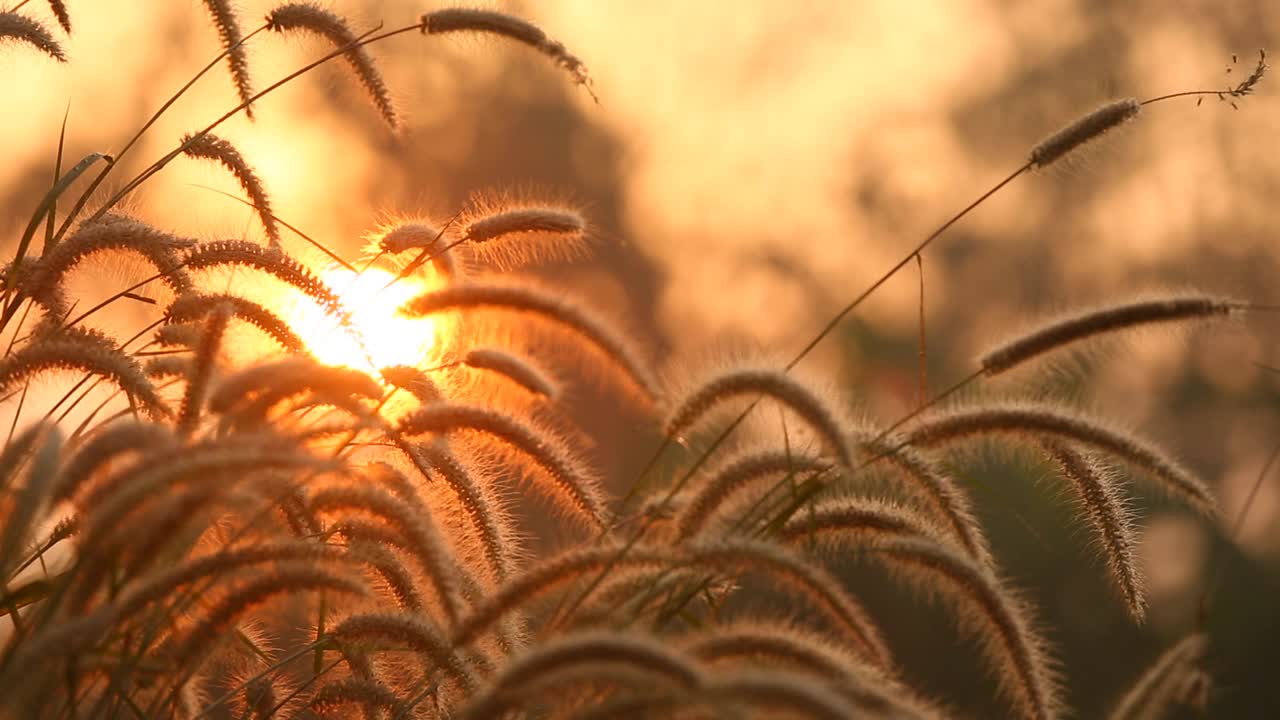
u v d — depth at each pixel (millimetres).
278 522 5391
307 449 4812
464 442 6316
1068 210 37188
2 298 6223
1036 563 28297
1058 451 5977
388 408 6109
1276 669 27641
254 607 4461
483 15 6863
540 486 5641
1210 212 35312
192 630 4484
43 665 4199
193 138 6781
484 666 5316
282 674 5883
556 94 34688
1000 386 5801
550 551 5875
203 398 4879
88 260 6379
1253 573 28750
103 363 5203
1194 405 32438
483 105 34625
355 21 7324
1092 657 28938
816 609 5246
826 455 5199
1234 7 33656
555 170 35094
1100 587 28516
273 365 4602
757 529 5418
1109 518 5965
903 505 5781
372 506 4789
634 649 3777
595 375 5480
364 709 5484
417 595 5426
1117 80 6688
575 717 4012
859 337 36500
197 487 4090
